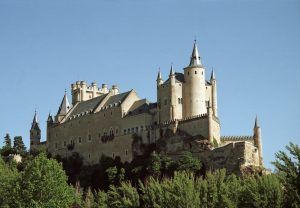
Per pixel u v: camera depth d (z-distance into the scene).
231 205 116.62
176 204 125.44
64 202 145.50
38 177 145.50
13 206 143.00
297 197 101.12
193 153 193.38
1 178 154.75
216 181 128.12
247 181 130.00
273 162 101.56
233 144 185.00
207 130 192.75
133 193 140.62
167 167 190.50
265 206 113.38
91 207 161.25
